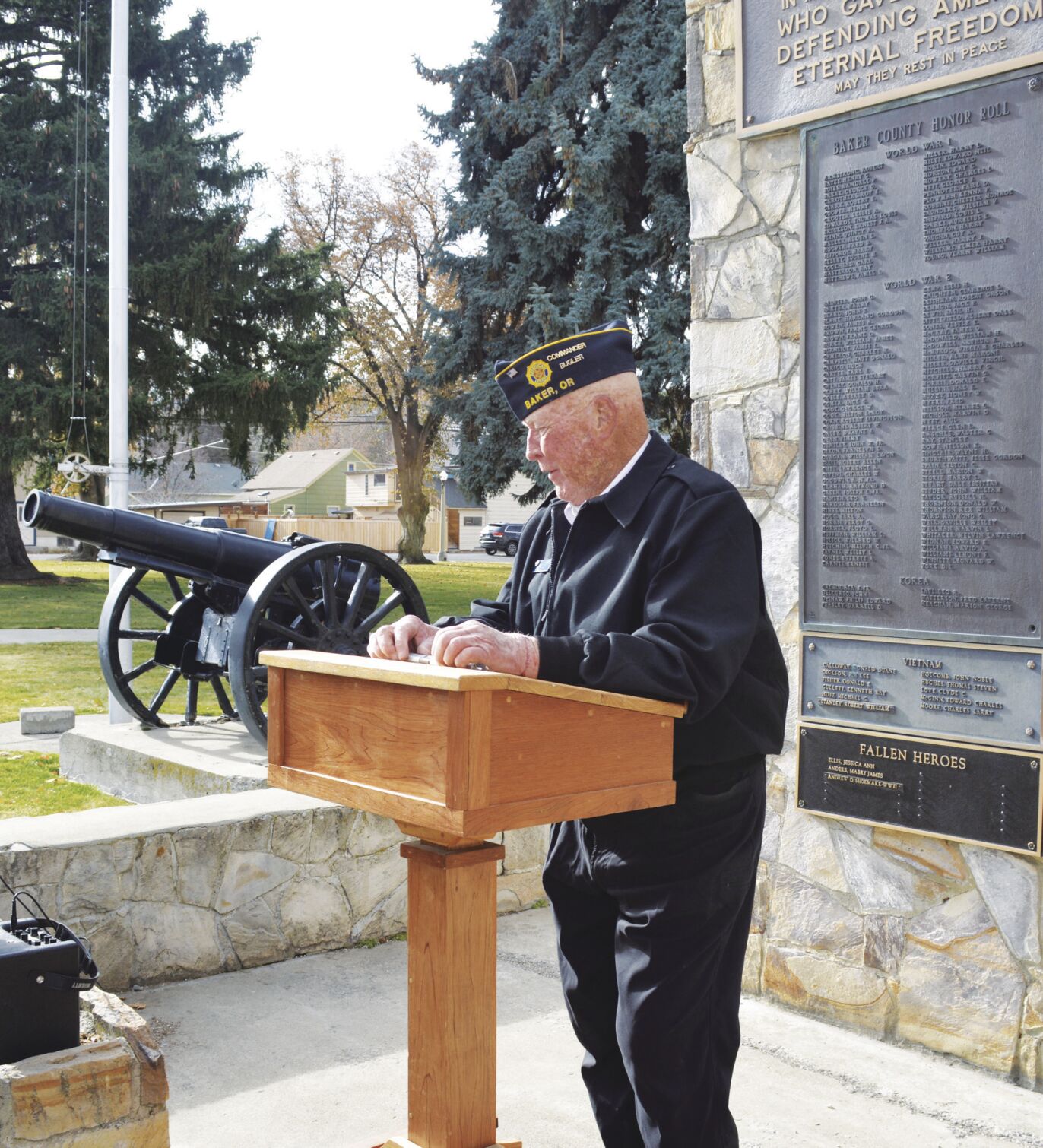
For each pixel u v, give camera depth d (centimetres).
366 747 174
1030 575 317
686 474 208
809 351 362
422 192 3575
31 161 2316
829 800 362
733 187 392
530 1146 297
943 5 328
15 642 1473
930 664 338
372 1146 198
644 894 211
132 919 395
